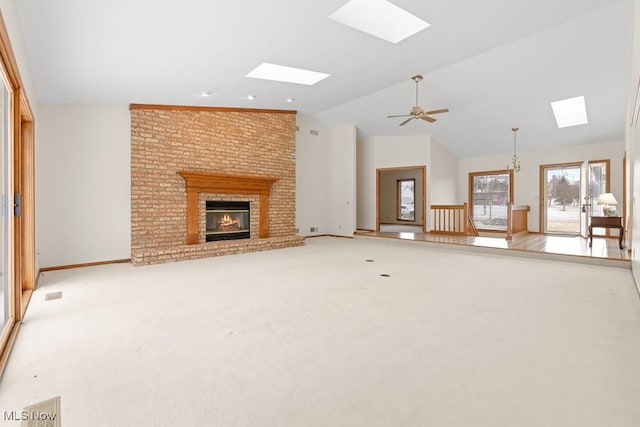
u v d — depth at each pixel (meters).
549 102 6.96
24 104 3.35
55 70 3.85
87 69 3.93
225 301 3.40
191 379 1.92
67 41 3.22
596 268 5.11
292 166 8.09
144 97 5.31
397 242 8.05
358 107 8.33
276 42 3.88
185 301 3.40
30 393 1.78
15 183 2.84
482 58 5.74
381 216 14.00
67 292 3.75
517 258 6.03
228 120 6.82
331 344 2.38
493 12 3.72
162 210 5.94
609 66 5.50
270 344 2.38
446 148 10.20
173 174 6.06
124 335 2.55
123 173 5.59
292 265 5.31
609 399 1.71
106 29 3.06
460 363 2.10
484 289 3.86
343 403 1.69
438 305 3.26
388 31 4.08
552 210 9.42
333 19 3.54
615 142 8.12
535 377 1.93
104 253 5.42
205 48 3.74
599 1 3.80
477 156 10.54
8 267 2.77
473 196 10.88
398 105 7.86
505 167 10.02
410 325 2.74
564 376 1.94
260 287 3.95
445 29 4.04
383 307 3.20
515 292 3.73
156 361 2.14
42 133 4.93
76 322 2.82
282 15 3.28
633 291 3.78
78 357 2.19
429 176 9.41
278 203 7.82
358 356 2.20
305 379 1.92
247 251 6.60
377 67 5.11
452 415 1.59
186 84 4.94
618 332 2.58
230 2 2.91
